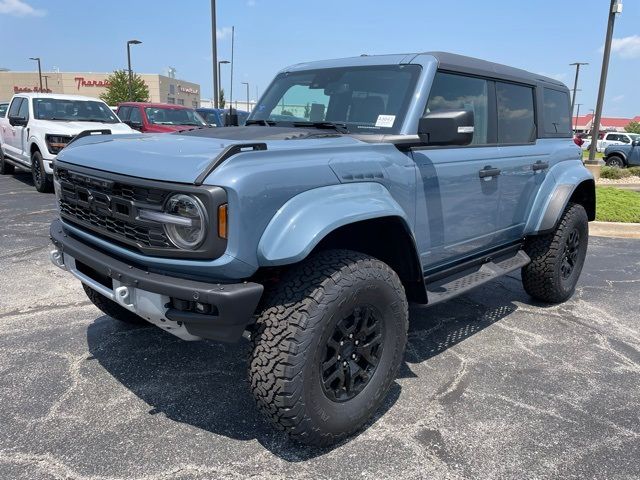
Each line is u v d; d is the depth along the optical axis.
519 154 4.44
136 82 50.00
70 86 77.75
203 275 2.48
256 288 2.47
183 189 2.41
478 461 2.76
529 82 4.73
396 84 3.57
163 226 2.51
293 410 2.56
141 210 2.60
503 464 2.74
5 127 12.99
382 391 3.01
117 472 2.60
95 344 3.96
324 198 2.68
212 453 2.76
